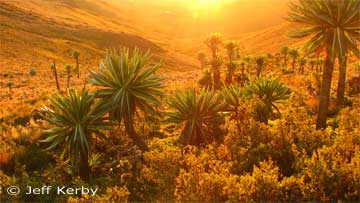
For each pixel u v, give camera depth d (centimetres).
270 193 764
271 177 779
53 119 1459
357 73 2606
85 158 1448
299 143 1125
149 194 1087
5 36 11056
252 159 1041
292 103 1869
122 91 1577
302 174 867
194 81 4688
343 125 1327
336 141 1050
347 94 2250
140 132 1866
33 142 1681
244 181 787
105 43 13375
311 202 756
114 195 888
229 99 1775
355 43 1490
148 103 1678
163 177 1041
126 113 1612
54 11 19338
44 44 11431
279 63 6888
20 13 14312
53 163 1536
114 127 1767
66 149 1488
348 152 955
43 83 6212
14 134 1744
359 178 777
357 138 1044
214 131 1638
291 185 794
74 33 13562
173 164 1055
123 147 1619
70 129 1470
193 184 830
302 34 1539
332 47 1468
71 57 10994
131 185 1191
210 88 3225
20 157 1545
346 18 1452
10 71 7600
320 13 1507
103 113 1518
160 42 18650
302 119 1353
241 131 1211
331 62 1550
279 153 1045
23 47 10631
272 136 1145
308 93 2423
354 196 757
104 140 1662
